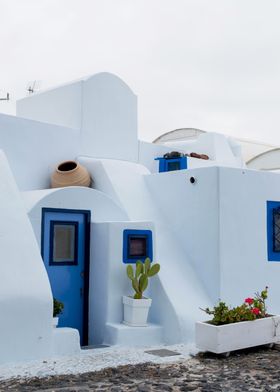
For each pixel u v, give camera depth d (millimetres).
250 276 10203
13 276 7398
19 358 7273
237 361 7641
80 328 9273
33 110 12898
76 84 11703
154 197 11000
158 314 9305
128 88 12586
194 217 10180
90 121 11742
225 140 15969
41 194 9117
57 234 9055
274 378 6641
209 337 7941
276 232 10836
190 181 10289
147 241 9500
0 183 8219
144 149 13773
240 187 10195
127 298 8953
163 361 7590
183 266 9992
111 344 8750
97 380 6434
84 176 10633
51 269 8922
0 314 7125
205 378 6613
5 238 7621
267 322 8477
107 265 9062
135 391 5941
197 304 9406
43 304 7551
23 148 10477
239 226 10102
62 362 7352
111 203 9844
